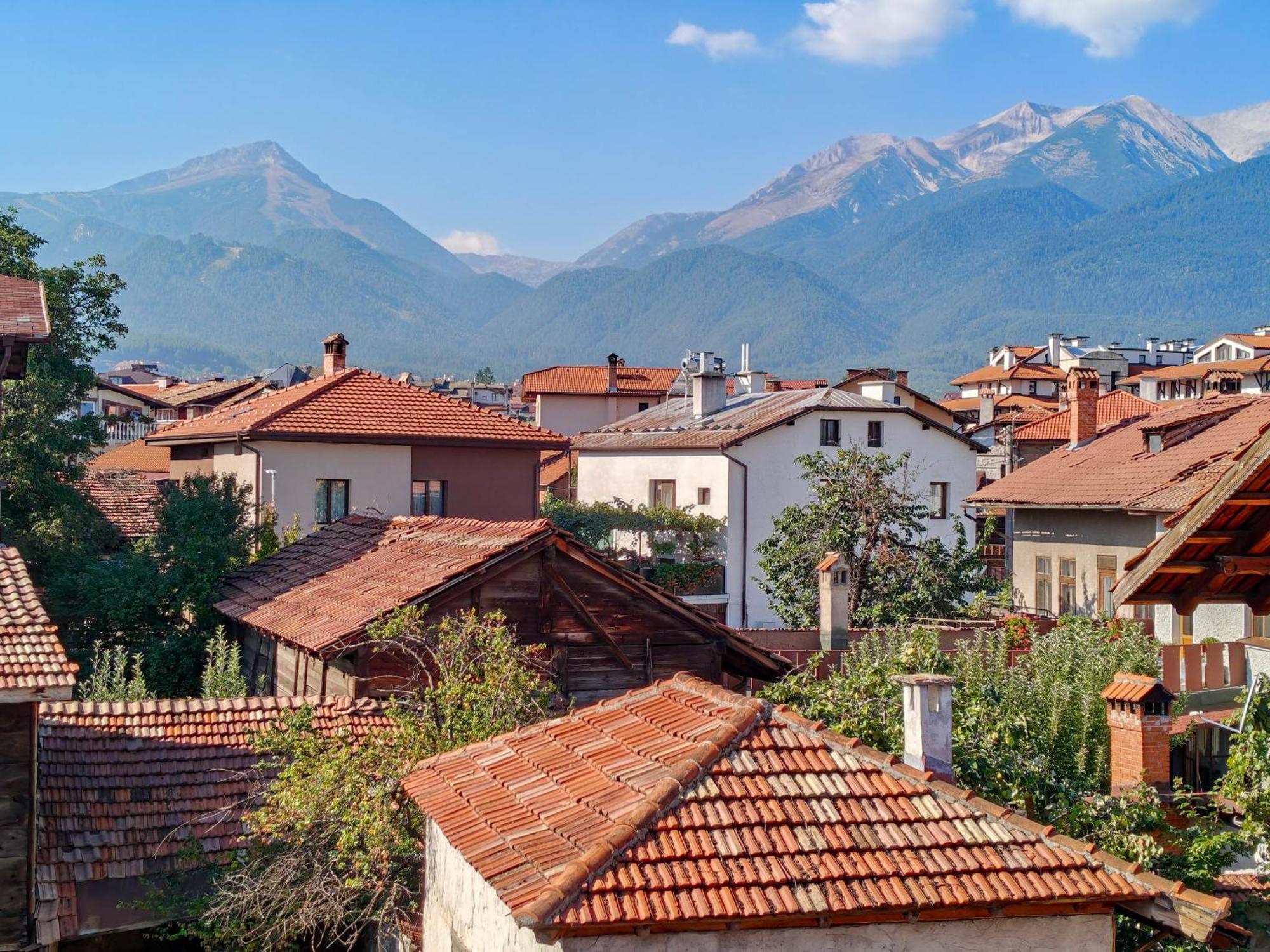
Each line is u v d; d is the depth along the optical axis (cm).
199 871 1437
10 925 1299
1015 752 1442
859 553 3322
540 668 1892
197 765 1580
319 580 2245
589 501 5391
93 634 2558
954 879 912
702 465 4672
